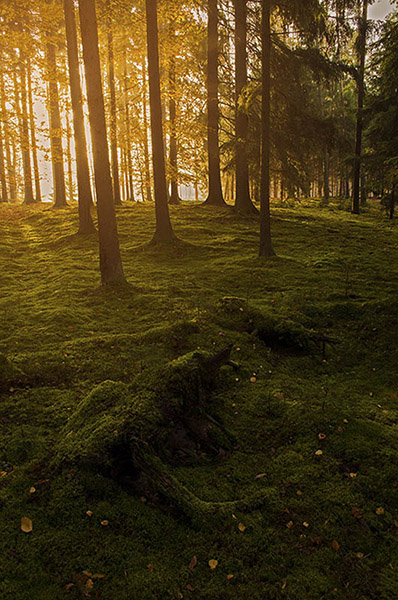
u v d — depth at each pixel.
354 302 8.52
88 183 15.78
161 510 3.50
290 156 17.78
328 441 4.51
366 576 2.98
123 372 5.82
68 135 15.82
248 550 3.18
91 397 4.54
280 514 3.54
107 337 6.90
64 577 2.83
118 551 3.06
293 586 2.90
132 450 3.72
